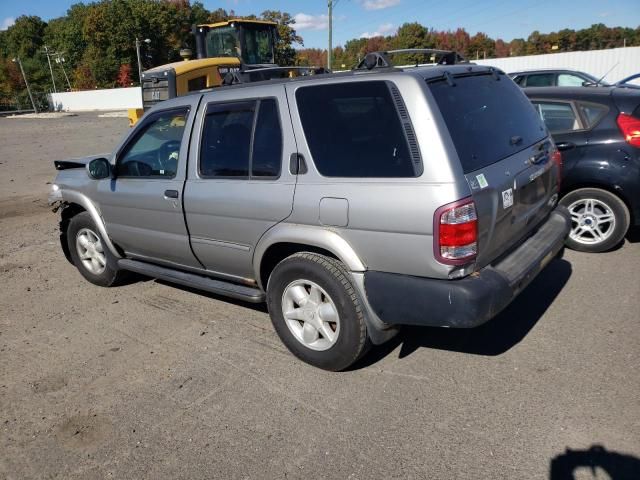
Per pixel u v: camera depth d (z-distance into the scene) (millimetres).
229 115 4051
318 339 3750
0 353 4336
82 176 5430
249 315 4746
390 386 3527
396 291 3260
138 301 5234
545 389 3367
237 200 3922
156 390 3666
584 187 5477
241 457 2969
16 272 6316
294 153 3611
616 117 5273
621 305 4395
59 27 77188
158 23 66000
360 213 3285
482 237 3176
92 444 3168
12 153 18672
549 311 4395
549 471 2713
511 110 3977
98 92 56375
